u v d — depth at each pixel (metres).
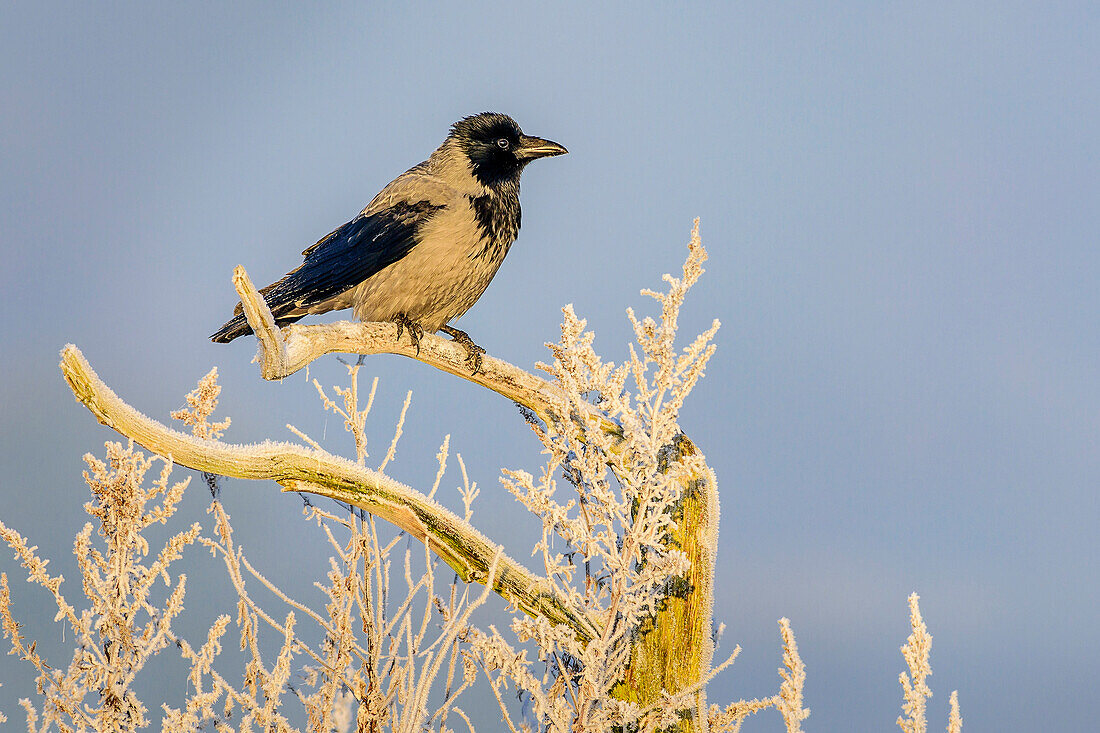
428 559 6.06
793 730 5.21
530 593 6.06
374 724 6.17
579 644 5.87
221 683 6.06
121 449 5.89
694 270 5.90
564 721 5.88
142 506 5.88
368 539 6.43
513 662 5.96
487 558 6.06
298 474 5.86
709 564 6.08
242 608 6.22
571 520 6.01
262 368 6.18
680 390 5.91
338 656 6.34
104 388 5.53
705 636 6.00
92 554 5.93
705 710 6.02
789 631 5.28
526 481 6.08
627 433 5.97
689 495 6.10
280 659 6.33
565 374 5.99
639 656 5.94
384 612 6.37
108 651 5.86
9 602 5.85
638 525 5.84
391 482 6.02
